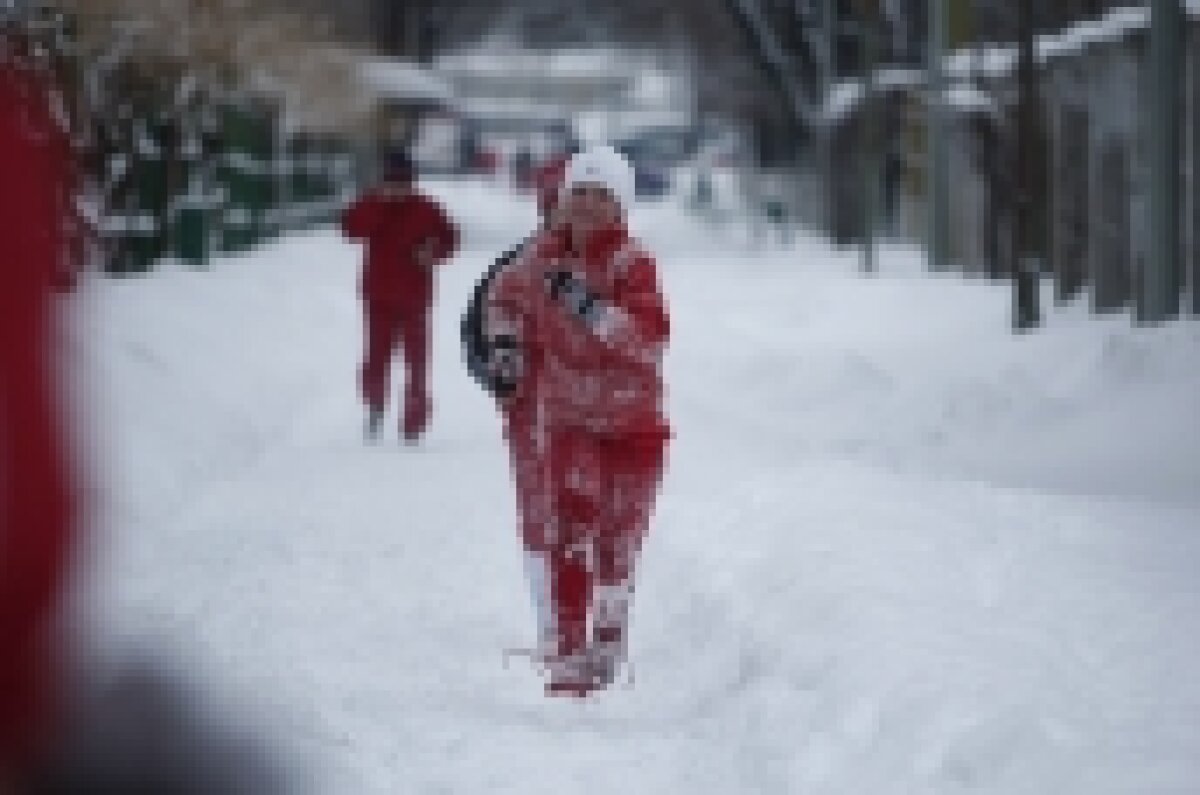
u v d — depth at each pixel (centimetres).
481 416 4650
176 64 7756
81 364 388
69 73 5862
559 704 1998
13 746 341
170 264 7412
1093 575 2198
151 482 3447
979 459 4106
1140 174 6100
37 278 354
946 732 1603
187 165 7875
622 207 2031
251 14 9956
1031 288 6025
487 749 1791
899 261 11431
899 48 10638
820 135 14225
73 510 347
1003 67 7831
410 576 2639
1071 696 1673
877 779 1580
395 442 4191
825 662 1881
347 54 13850
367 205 4138
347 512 3161
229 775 361
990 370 5125
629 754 1803
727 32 15350
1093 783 1451
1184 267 5441
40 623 342
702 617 2269
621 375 2016
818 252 13525
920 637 1891
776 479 3073
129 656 368
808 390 5222
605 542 2034
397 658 2158
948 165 9812
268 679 1945
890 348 6084
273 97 10650
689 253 13475
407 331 4112
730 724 1870
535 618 2412
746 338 6638
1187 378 4347
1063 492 3256
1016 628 1931
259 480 3566
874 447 4294
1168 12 5156
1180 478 3628
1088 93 6869
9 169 355
